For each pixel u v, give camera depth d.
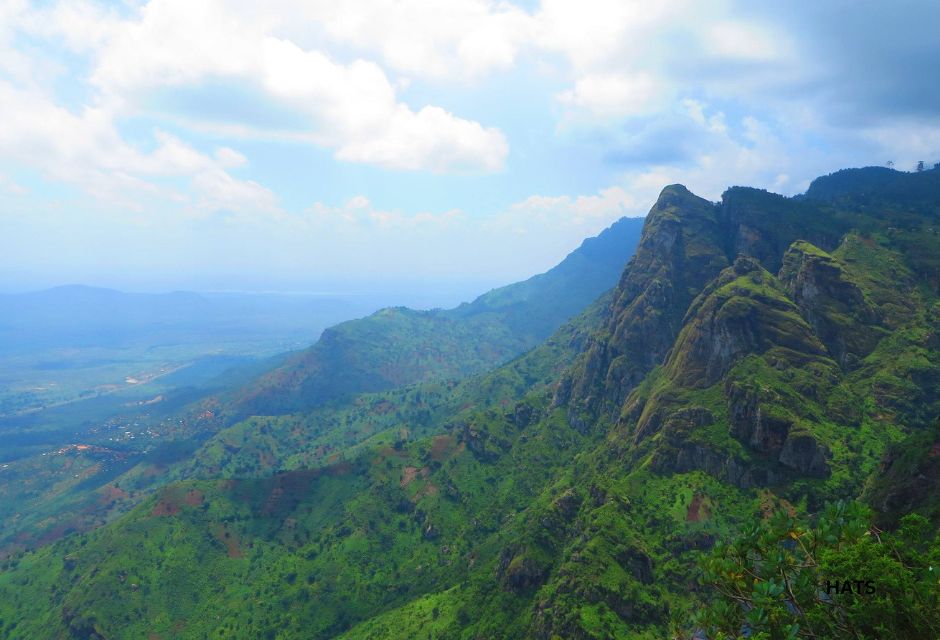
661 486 165.62
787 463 150.00
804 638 34.88
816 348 183.62
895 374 172.25
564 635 125.69
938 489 93.25
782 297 197.75
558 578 142.88
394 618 182.88
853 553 34.31
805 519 134.38
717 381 190.50
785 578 36.78
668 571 138.38
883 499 101.88
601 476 184.75
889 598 33.06
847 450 151.25
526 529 180.12
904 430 157.75
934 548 36.50
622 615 127.06
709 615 39.44
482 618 157.75
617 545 143.88
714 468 161.12
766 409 157.38
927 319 189.75
